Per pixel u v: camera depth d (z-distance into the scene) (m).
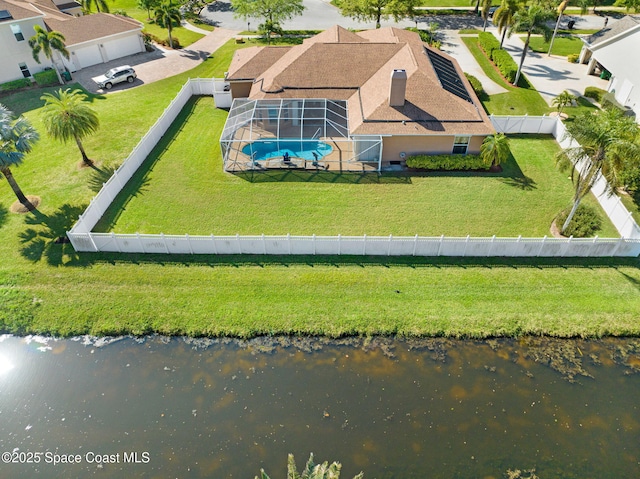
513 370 21.52
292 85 37.69
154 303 24.12
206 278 25.34
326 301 24.14
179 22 56.31
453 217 29.36
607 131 23.19
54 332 23.11
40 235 28.25
